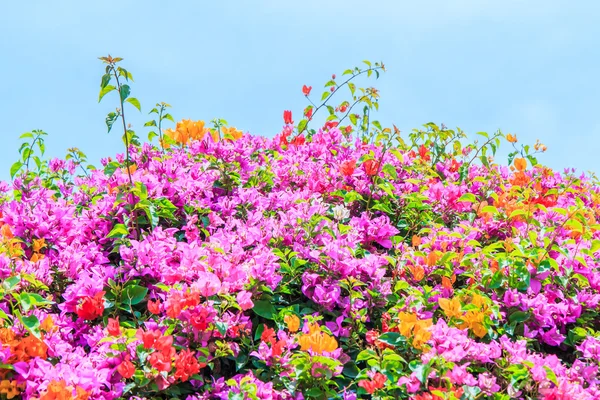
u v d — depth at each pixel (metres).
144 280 4.07
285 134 7.71
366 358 3.57
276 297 4.08
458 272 4.52
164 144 6.74
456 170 7.05
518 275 4.32
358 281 3.93
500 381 3.64
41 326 3.46
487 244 5.32
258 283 3.88
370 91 7.27
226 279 3.76
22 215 4.48
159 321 3.69
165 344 3.17
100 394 3.11
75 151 6.79
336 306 4.13
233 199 5.27
